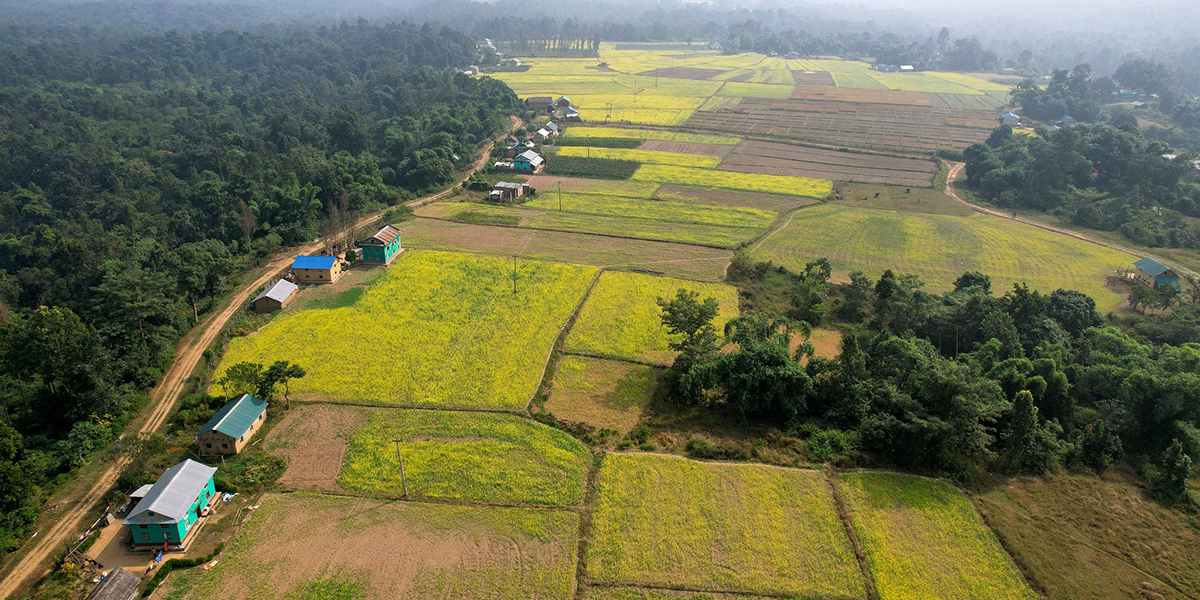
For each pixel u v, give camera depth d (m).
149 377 65.19
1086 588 43.62
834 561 45.28
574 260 99.12
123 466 53.12
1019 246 108.12
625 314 81.50
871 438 55.97
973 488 52.53
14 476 47.72
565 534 47.25
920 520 48.97
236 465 53.22
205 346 73.88
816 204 127.88
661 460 54.75
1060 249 107.06
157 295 72.94
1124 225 114.94
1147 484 53.69
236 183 113.25
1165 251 106.25
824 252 104.44
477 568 44.47
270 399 61.72
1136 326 79.81
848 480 52.78
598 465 54.22
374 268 94.81
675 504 50.06
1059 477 54.12
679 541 46.72
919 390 58.22
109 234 101.12
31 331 59.19
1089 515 50.16
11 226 114.62
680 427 59.84
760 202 128.25
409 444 56.81
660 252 102.62
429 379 66.88
